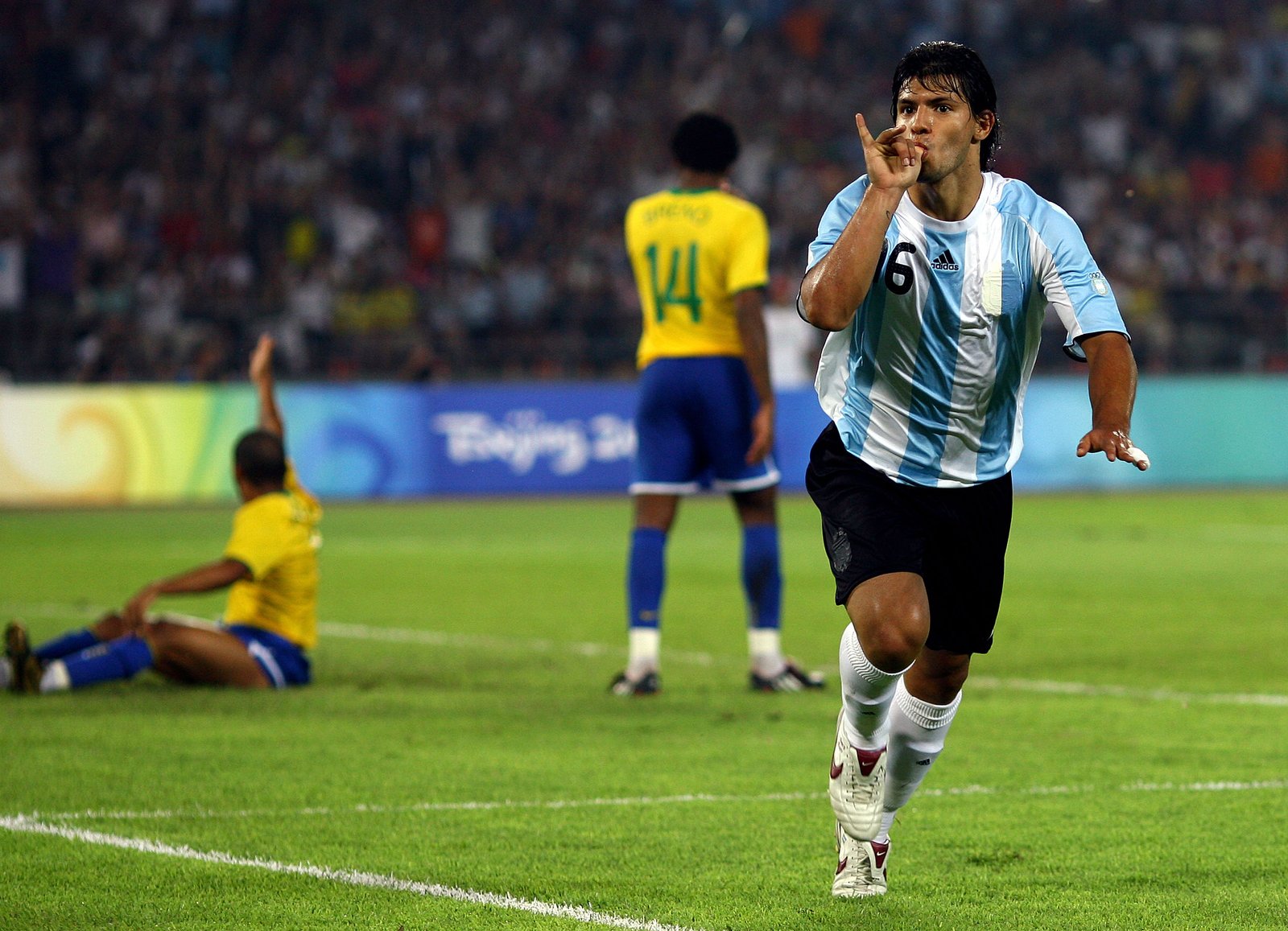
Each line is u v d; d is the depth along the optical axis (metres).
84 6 101.31
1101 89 112.31
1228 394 86.25
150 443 74.38
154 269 90.19
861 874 14.53
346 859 15.97
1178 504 75.25
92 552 53.53
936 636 14.42
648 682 27.12
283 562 27.27
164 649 26.95
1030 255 13.64
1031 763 21.16
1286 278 105.00
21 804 18.50
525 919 13.79
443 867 15.67
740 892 14.77
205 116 98.88
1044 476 83.25
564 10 108.94
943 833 17.23
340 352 83.25
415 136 98.62
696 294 27.41
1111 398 12.70
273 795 19.03
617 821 17.72
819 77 110.12
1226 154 111.81
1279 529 62.50
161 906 14.23
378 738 22.89
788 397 78.25
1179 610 39.22
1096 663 30.77
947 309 13.62
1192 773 20.47
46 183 94.56
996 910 14.15
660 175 101.75
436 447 77.44
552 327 87.38
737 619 38.00
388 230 96.12
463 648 32.94
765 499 27.84
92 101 98.12
